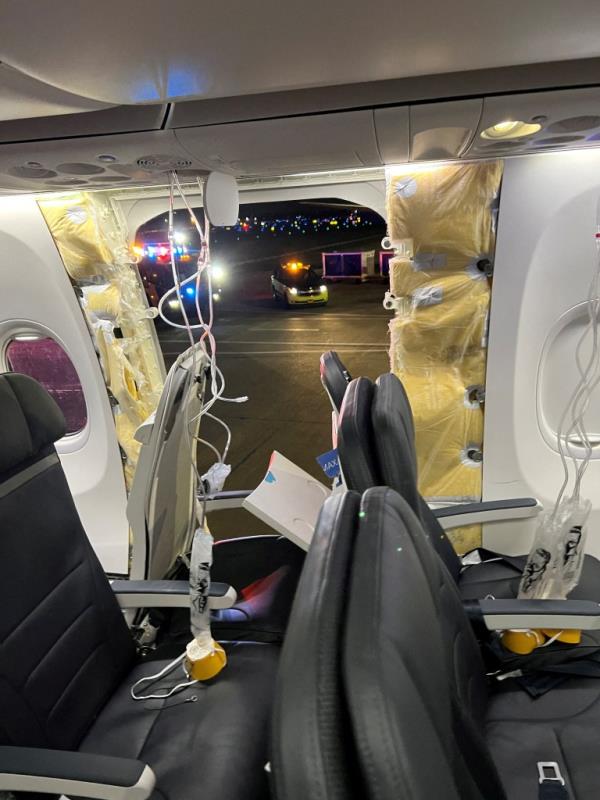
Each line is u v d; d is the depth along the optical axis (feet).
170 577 5.62
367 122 3.71
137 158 4.25
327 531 1.99
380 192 5.60
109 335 6.60
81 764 2.81
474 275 5.53
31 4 1.82
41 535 3.72
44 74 2.55
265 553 5.74
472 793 2.06
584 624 3.85
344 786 1.31
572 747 3.45
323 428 11.83
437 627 2.12
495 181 5.08
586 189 4.99
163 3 1.89
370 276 29.86
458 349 5.88
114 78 2.66
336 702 1.40
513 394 6.00
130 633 4.56
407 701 1.46
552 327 5.71
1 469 3.44
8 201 5.97
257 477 9.84
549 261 5.38
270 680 4.13
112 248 6.24
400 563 1.89
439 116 3.63
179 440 4.82
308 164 4.61
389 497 2.24
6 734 3.11
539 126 3.89
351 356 16.44
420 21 2.21
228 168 4.60
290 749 1.32
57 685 3.58
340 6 2.01
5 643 3.24
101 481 7.56
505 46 2.62
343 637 1.52
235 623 4.76
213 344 4.64
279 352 17.74
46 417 3.88
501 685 4.00
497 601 4.05
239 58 2.51
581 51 2.79
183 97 3.12
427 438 6.34
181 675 4.26
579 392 5.07
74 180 4.97
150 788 2.76
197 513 5.98
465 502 6.64
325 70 2.80
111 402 7.05
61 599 3.78
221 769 3.40
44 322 6.72
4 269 6.41
